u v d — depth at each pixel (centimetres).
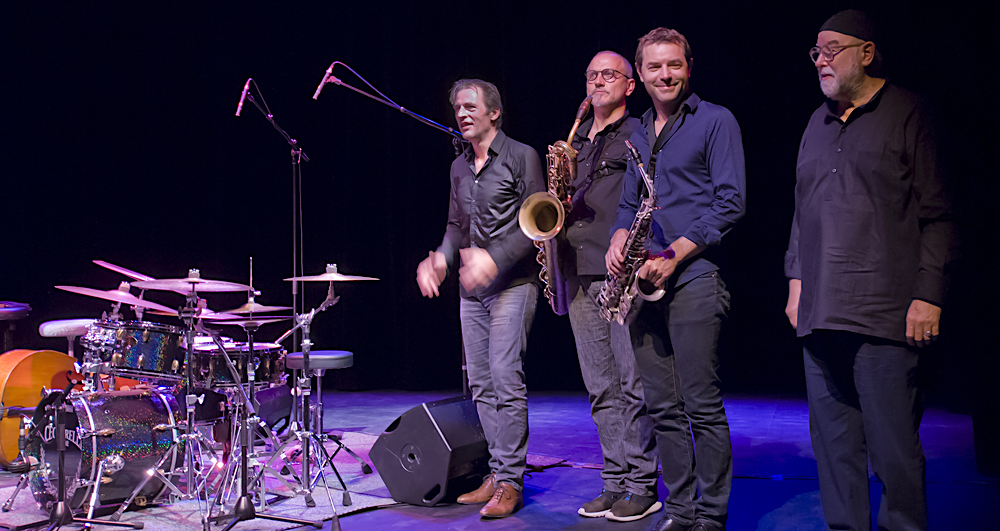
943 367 550
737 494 301
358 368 701
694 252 226
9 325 464
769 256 611
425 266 284
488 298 293
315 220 700
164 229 673
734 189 222
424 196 670
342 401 631
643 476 275
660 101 238
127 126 664
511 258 278
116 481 296
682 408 242
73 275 648
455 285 681
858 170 189
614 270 236
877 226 186
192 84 681
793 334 612
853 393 202
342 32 686
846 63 188
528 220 256
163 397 322
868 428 190
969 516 262
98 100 657
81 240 652
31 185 642
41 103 645
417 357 687
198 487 306
